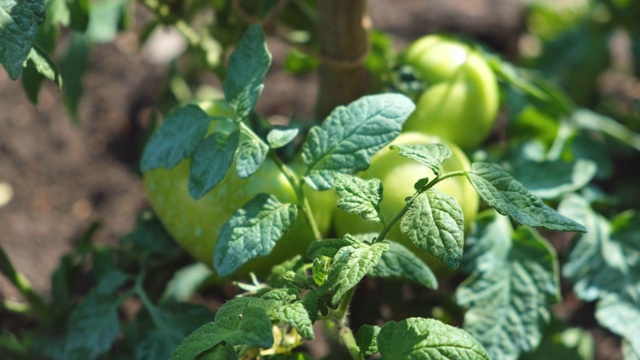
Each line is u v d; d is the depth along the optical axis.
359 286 0.83
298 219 0.75
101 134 1.11
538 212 0.65
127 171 1.08
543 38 1.20
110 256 0.85
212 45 0.90
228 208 0.74
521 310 0.77
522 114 0.89
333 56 0.80
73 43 0.93
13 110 1.11
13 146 1.08
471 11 1.23
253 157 0.69
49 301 0.95
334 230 0.77
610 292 0.80
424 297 0.86
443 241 0.64
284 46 1.18
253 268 0.77
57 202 1.06
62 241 1.03
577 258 0.81
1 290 0.96
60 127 1.10
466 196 0.76
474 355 0.64
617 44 1.30
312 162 0.69
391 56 0.86
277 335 0.74
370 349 0.67
